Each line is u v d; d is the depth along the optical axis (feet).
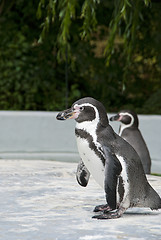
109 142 23.40
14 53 79.41
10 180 34.68
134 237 21.18
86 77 84.69
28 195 29.86
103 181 23.93
